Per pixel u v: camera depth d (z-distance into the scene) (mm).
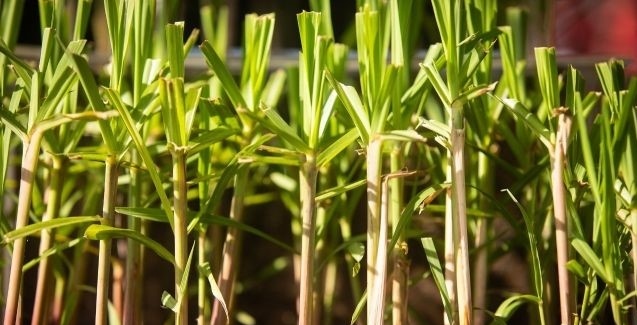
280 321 2064
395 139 1697
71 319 1955
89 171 1973
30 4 2133
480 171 1883
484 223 1881
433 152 1915
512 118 1952
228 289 1814
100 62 2031
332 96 1773
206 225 1855
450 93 1709
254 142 1777
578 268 1715
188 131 1729
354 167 1902
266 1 2158
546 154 1864
